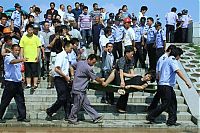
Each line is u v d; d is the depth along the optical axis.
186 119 11.66
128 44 15.06
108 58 12.73
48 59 14.05
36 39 12.89
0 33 13.51
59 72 10.75
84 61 10.90
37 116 11.29
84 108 10.89
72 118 10.78
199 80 14.27
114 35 15.09
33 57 12.80
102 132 10.02
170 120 10.97
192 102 12.34
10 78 10.66
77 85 10.73
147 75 11.41
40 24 16.30
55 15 16.27
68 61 11.01
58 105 10.93
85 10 16.95
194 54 17.48
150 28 15.15
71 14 17.59
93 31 16.41
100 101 12.56
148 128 10.80
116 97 12.82
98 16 16.58
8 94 10.69
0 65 13.30
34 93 12.77
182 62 16.28
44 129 10.28
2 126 10.52
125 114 11.60
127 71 11.56
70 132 9.92
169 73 10.91
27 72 12.84
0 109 10.72
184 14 20.30
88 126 10.71
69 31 15.12
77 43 12.49
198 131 10.57
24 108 10.88
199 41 19.94
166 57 11.16
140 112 11.97
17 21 16.81
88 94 12.96
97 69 14.88
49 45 12.95
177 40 20.39
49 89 12.91
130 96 12.88
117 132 10.07
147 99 12.66
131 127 10.84
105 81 11.43
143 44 15.55
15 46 10.83
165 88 10.87
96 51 16.38
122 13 17.84
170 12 19.97
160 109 10.95
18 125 10.61
